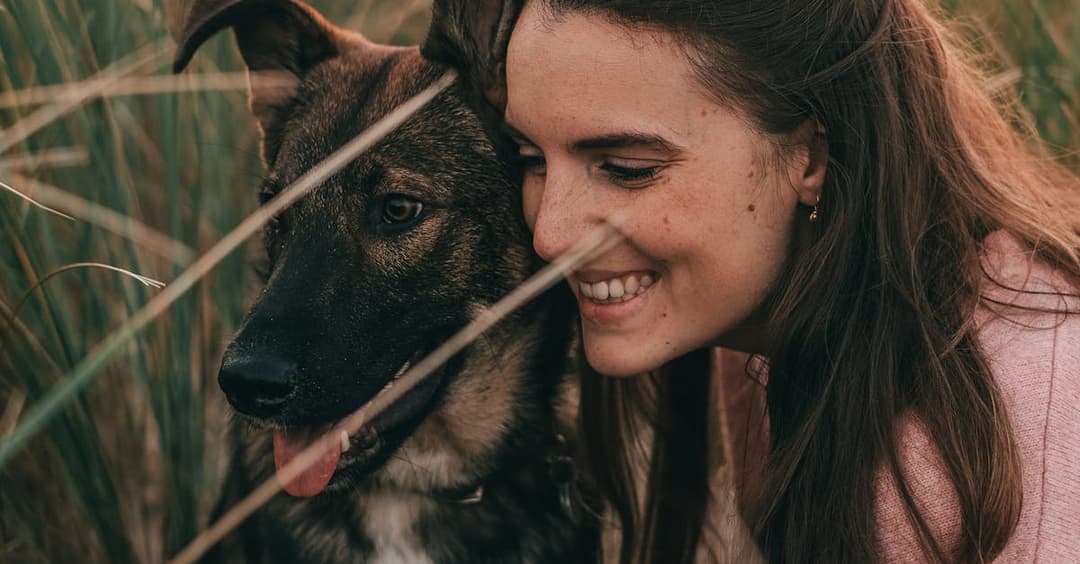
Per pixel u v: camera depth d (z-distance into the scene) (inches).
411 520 34.5
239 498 34.5
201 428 36.9
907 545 28.2
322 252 32.4
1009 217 30.8
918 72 30.4
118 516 35.0
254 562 34.2
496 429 35.0
